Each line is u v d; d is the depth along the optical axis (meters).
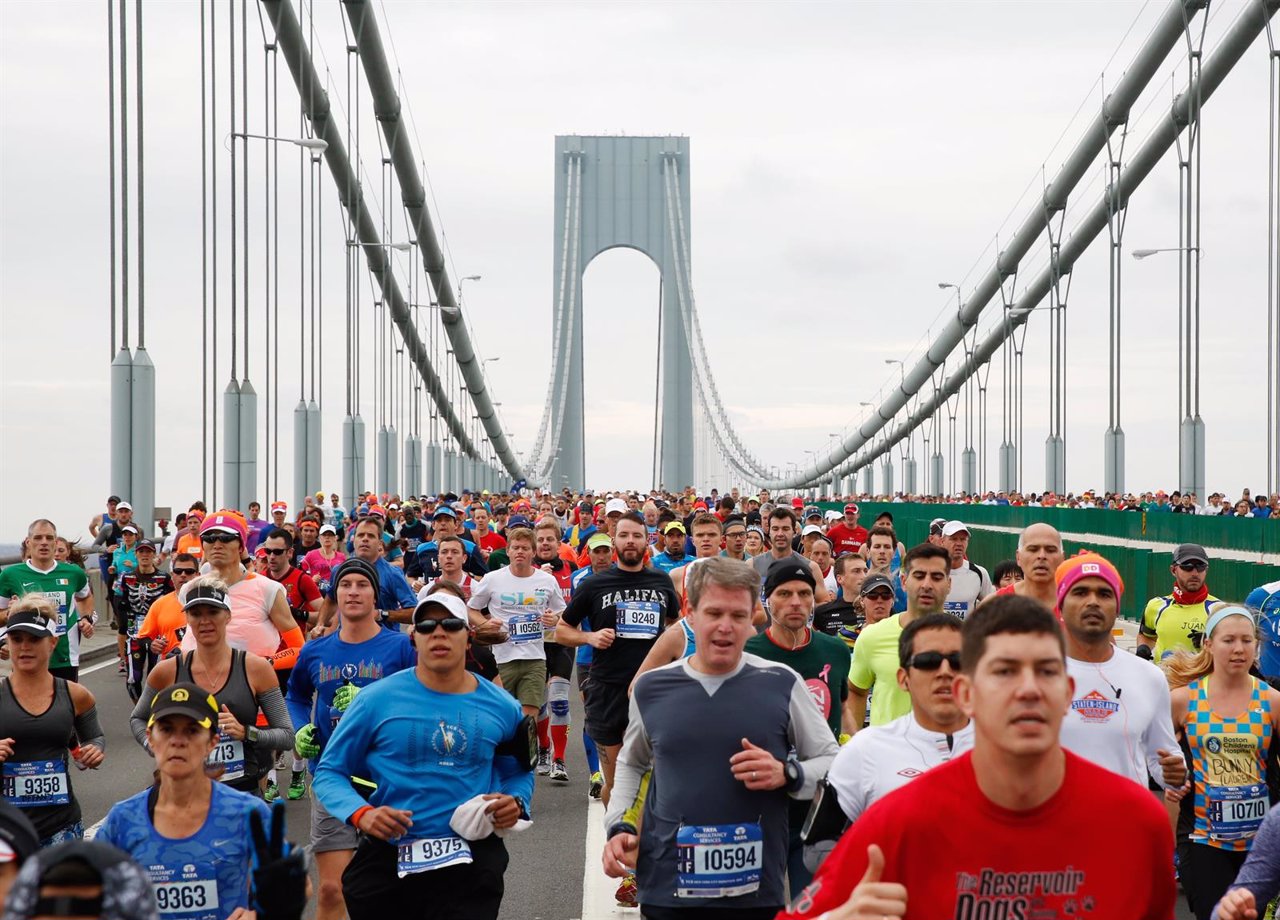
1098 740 5.58
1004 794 3.30
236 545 10.07
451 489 88.94
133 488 23.88
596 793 11.04
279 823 3.88
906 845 3.34
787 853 5.58
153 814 5.23
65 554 15.18
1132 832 3.31
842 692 6.96
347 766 5.88
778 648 6.87
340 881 6.70
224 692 7.65
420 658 5.92
